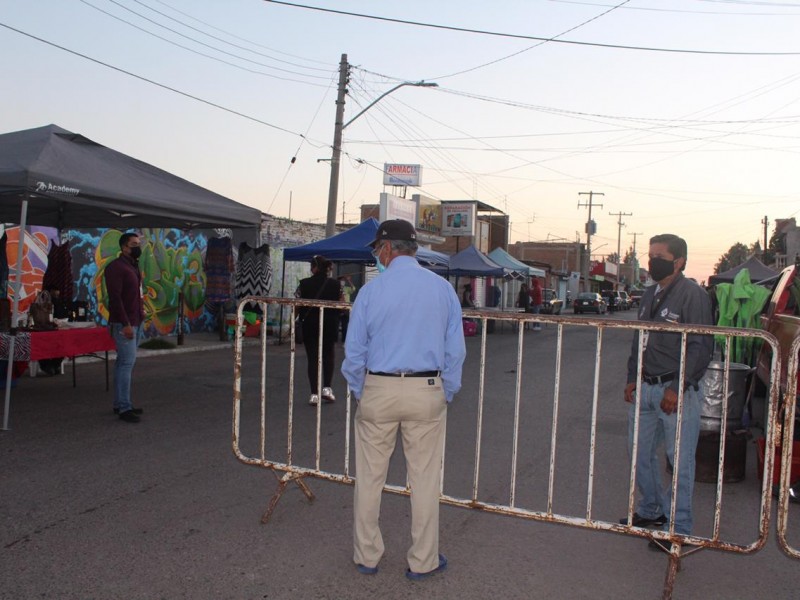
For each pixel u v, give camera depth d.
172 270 15.02
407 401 3.55
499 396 9.55
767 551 4.24
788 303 7.41
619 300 54.62
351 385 3.68
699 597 3.58
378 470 3.69
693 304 4.00
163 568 3.69
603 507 4.95
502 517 4.70
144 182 7.79
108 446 6.11
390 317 3.57
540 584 3.66
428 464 3.65
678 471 3.94
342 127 17.30
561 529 4.49
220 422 7.23
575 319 3.98
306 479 5.34
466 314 4.21
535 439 7.01
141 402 8.13
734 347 8.98
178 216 7.77
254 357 12.89
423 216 32.16
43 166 6.49
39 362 9.65
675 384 4.04
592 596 3.54
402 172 31.22
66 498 4.74
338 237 12.79
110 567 3.69
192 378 10.11
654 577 3.80
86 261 12.73
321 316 4.57
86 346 8.02
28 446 6.01
